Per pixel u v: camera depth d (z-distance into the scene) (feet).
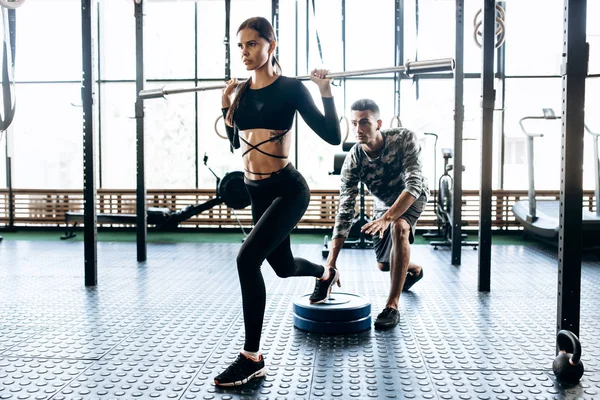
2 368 7.57
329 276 9.83
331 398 6.50
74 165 28.71
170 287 13.47
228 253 19.88
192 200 27.35
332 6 26.40
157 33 27.63
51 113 28.43
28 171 28.60
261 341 8.88
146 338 9.04
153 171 28.19
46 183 28.71
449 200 21.31
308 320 9.40
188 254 19.60
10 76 11.24
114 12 27.71
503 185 26.61
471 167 27.73
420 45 26.43
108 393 6.66
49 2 27.91
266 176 7.43
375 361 7.88
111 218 23.43
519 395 6.60
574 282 7.43
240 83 7.61
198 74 27.81
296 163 27.73
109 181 28.55
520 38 26.25
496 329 9.65
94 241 13.61
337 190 26.73
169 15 27.50
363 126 10.18
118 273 15.52
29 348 8.49
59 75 28.25
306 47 26.55
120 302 11.78
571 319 7.47
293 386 6.89
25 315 10.64
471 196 26.61
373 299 12.16
